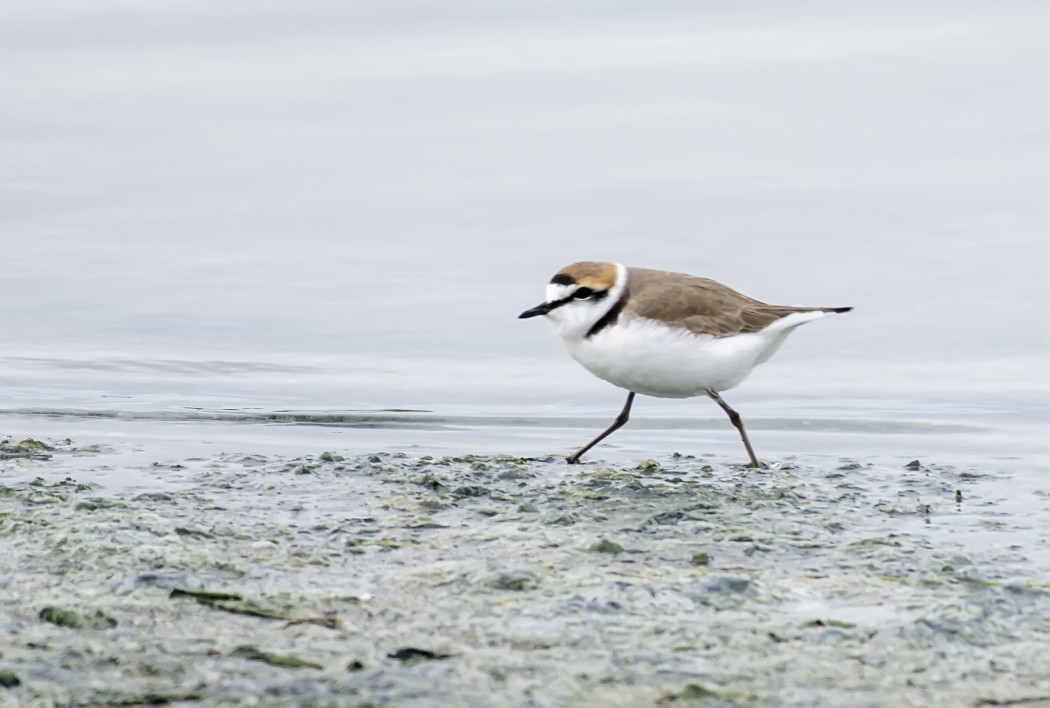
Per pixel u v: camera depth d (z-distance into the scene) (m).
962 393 15.23
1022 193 22.09
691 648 6.88
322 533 9.11
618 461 12.22
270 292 18.98
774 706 6.21
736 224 20.89
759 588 7.83
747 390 15.64
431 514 9.76
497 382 16.03
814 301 18.28
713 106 26.12
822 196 22.09
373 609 7.42
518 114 25.91
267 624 7.15
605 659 6.71
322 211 21.91
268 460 11.71
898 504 10.35
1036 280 19.06
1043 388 15.48
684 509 10.00
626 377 11.96
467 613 7.36
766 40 29.31
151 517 9.17
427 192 22.55
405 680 6.39
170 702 6.11
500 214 21.56
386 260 20.16
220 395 15.16
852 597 7.77
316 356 16.78
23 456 11.81
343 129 25.31
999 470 11.91
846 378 16.09
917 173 23.03
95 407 14.39
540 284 19.23
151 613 7.27
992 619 7.31
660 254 19.69
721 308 11.84
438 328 17.94
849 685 6.47
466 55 28.53
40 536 8.70
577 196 22.14
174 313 18.19
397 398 15.23
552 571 8.20
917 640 7.03
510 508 10.00
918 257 19.80
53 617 7.16
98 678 6.35
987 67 27.73
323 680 6.39
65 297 18.59
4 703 6.05
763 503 10.26
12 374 15.67
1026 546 9.12
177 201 22.33
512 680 6.43
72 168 23.56
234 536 8.92
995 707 6.27
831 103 26.19
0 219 21.38
